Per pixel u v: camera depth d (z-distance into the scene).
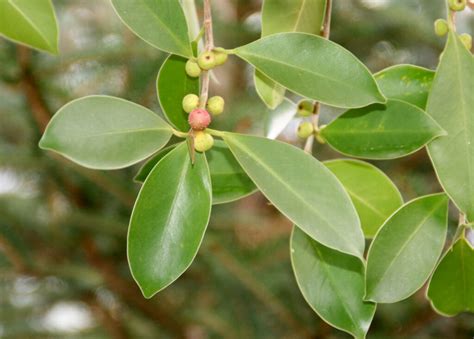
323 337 1.14
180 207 0.52
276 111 0.64
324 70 0.54
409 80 0.58
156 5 0.53
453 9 0.55
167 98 0.56
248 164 0.53
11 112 1.07
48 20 0.52
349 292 0.57
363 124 0.57
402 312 1.18
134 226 0.51
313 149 1.18
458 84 0.55
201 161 0.53
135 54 1.08
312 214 0.52
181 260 0.51
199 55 0.54
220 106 0.54
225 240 1.16
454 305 0.57
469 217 0.54
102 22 1.13
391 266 0.54
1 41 0.97
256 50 0.54
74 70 1.08
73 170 1.10
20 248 1.17
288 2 0.57
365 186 0.61
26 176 1.16
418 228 0.55
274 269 1.16
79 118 0.51
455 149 0.54
